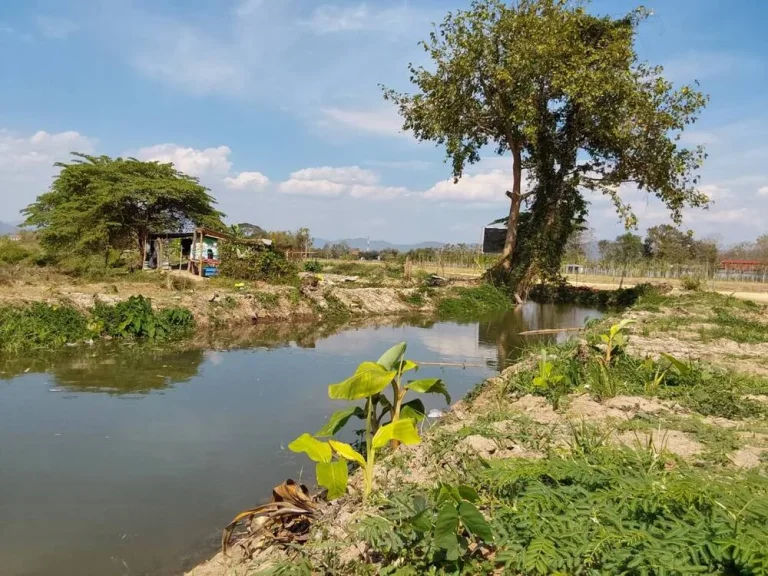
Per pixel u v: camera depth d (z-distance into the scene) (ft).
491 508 11.71
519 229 103.65
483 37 84.84
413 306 82.58
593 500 10.60
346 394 14.88
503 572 9.77
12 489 18.54
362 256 199.00
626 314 59.11
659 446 16.30
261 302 64.34
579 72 79.41
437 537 10.04
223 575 13.07
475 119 92.07
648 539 8.92
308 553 11.40
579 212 98.63
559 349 34.24
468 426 18.49
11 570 14.07
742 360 32.24
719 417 20.27
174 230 100.78
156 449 22.34
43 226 94.58
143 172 98.73
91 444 22.72
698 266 145.28
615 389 23.00
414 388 18.75
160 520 16.74
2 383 32.01
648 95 80.64
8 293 49.90
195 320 54.65
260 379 34.81
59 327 43.98
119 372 35.58
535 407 22.18
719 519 9.06
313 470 20.54
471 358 46.01
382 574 10.16
